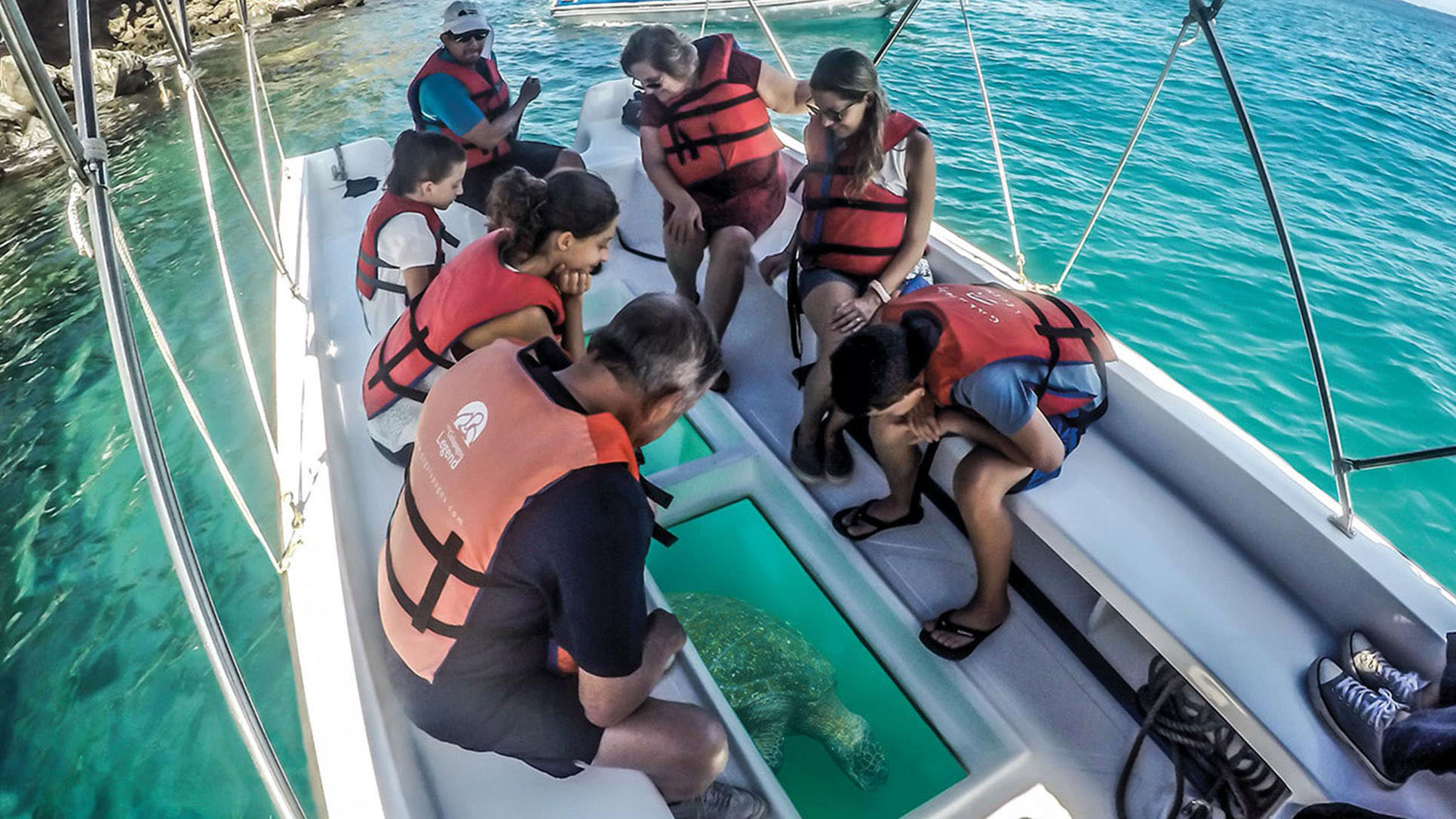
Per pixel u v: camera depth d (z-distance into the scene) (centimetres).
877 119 215
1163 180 712
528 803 142
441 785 144
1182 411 192
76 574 481
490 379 121
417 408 185
